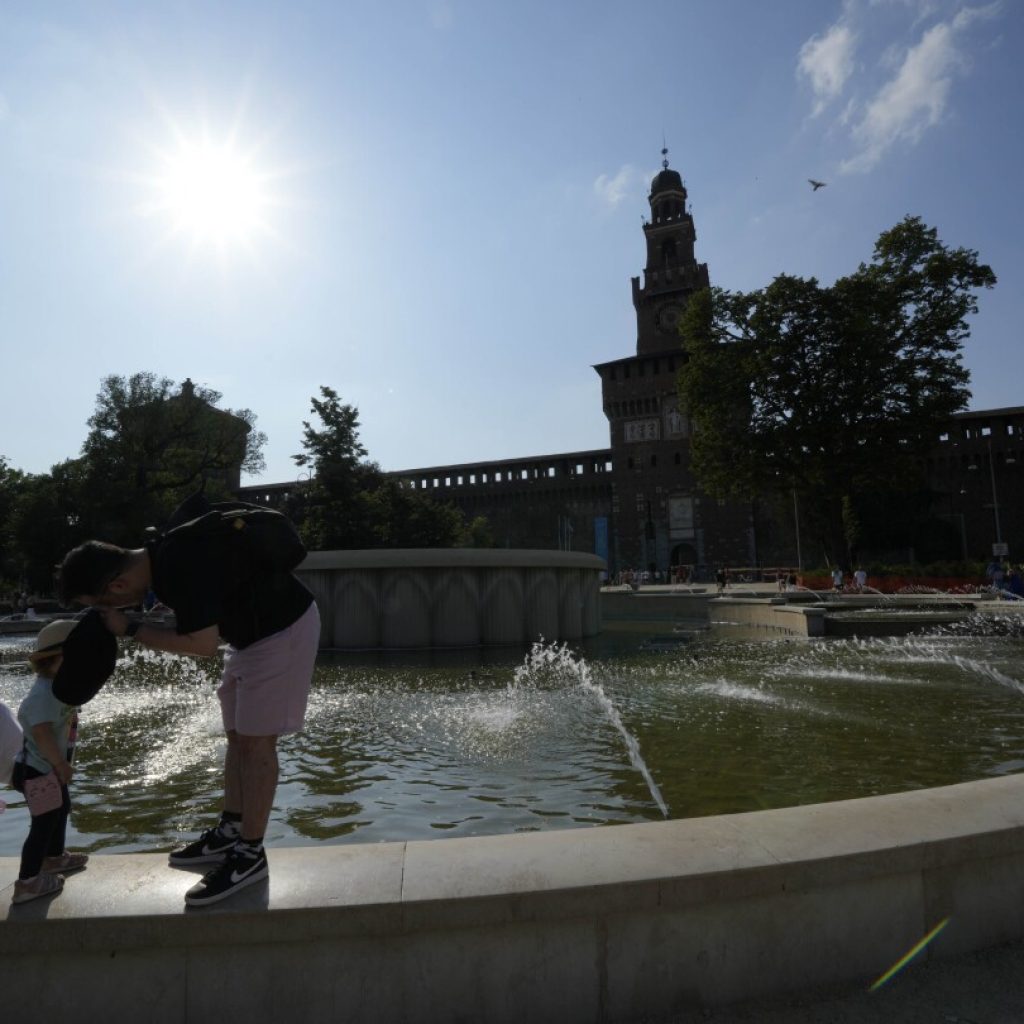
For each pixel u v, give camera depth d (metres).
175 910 2.05
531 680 10.82
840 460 35.25
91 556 2.28
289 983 2.05
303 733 6.93
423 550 16.31
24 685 11.89
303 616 2.41
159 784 5.25
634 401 69.31
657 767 5.54
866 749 5.99
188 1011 2.04
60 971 2.05
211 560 2.26
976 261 34.62
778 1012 2.11
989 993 2.15
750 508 64.00
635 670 11.88
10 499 50.53
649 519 63.28
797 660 12.98
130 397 42.50
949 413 35.62
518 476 77.62
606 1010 2.11
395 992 2.06
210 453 45.00
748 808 4.55
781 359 35.47
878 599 24.72
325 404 35.19
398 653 15.66
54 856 2.41
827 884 2.23
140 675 12.12
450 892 2.07
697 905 2.15
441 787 5.09
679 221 74.50
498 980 2.08
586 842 2.40
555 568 18.06
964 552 59.44
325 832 4.22
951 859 2.34
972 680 10.06
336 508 34.72
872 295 34.88
